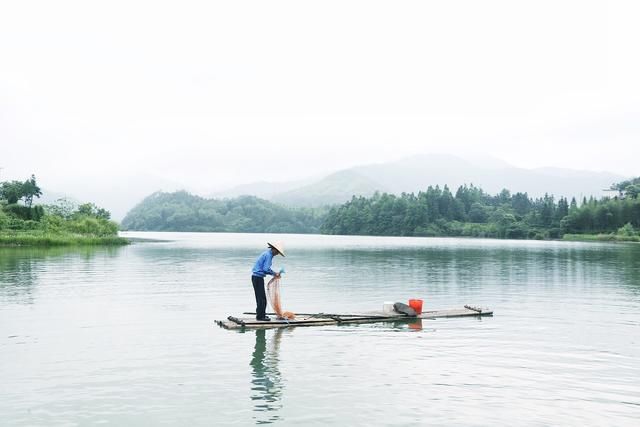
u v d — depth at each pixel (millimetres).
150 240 132125
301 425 9453
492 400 10805
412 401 10695
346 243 122625
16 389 11336
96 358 13898
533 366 13320
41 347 15094
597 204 175750
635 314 21438
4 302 23656
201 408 10242
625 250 87188
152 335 16875
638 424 9648
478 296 27156
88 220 102562
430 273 40688
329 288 30438
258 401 10656
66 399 10734
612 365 13461
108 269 42000
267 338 16547
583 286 31750
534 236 175875
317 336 16938
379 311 20984
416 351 14875
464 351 14906
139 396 10930
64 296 25875
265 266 19266
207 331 17594
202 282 32938
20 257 54062
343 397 10914
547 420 9797
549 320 19984
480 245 111438
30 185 139875
